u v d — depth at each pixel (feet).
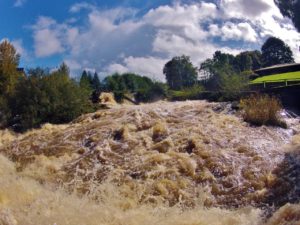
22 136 62.34
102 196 36.78
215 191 37.29
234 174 38.96
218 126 49.16
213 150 43.01
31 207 32.07
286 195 35.27
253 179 38.04
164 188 37.76
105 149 47.11
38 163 46.14
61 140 53.83
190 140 45.01
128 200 35.88
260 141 44.88
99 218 31.14
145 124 52.60
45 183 40.86
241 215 31.78
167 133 48.65
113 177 40.55
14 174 43.60
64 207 32.63
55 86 72.54
